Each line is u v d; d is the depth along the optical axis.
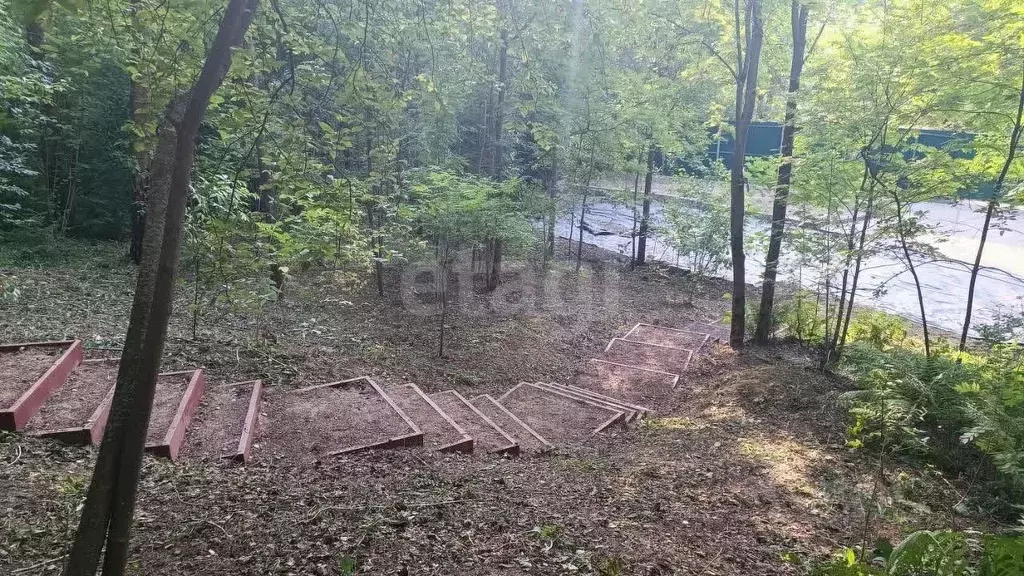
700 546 3.33
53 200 12.76
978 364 6.08
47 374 4.62
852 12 8.45
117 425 1.86
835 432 5.92
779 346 9.89
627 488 4.24
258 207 8.67
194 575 2.70
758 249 11.40
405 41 4.74
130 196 13.03
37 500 3.19
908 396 5.32
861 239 7.62
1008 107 7.07
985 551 2.65
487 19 5.16
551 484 4.26
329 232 5.88
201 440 4.61
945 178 7.43
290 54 4.54
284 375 6.60
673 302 13.33
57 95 11.07
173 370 6.09
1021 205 7.00
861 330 9.15
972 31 6.77
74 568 1.82
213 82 1.96
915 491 4.36
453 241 9.93
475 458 5.02
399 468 4.45
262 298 6.07
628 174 15.36
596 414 6.86
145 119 3.45
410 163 11.63
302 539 3.07
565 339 10.52
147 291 1.88
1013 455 4.23
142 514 3.23
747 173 10.68
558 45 6.28
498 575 2.82
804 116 7.98
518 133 13.98
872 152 7.92
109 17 3.38
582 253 17.30
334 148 3.98
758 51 9.36
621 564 2.98
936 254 7.08
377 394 5.98
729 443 5.60
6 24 7.06
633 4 9.02
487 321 10.69
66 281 9.44
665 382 8.72
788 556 3.02
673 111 13.29
